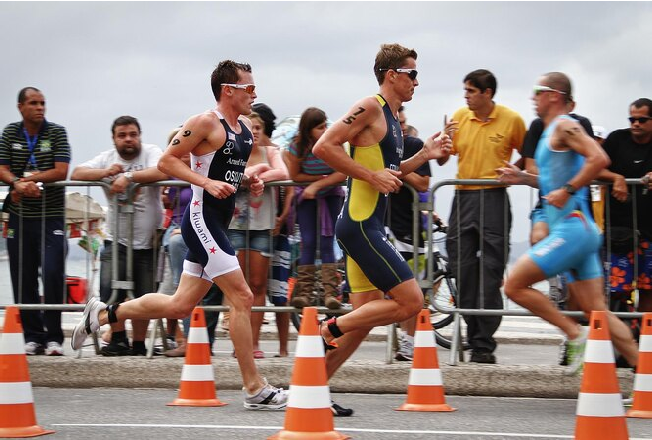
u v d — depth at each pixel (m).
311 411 6.84
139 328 11.46
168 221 11.46
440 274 12.43
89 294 11.68
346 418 8.38
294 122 13.27
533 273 8.71
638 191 10.38
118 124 11.27
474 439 7.32
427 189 10.83
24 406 7.32
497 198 10.66
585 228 8.67
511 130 10.79
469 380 10.24
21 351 7.34
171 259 11.12
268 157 11.20
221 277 8.55
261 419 8.21
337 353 8.36
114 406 9.14
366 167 8.23
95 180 11.26
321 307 10.92
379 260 8.17
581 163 8.75
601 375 6.81
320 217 10.86
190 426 7.84
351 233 8.23
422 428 7.84
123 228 11.19
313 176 10.84
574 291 8.98
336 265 10.94
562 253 8.64
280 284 11.23
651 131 10.29
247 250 11.00
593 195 10.77
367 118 8.19
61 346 11.42
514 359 12.90
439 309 10.79
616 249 10.47
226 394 10.16
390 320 8.23
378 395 10.29
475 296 10.76
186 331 11.26
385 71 8.39
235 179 8.72
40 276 11.38
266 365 10.56
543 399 10.00
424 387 8.88
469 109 10.86
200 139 8.48
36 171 11.30
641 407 8.41
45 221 11.27
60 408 9.01
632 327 10.47
